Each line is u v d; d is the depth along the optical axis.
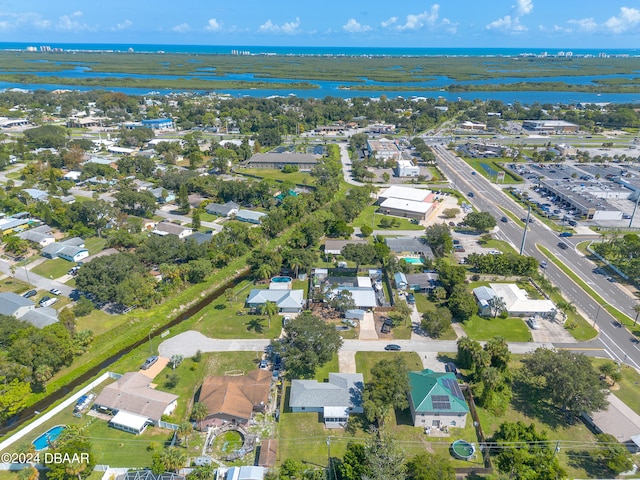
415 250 177.00
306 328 112.56
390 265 160.62
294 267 158.38
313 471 83.81
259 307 142.25
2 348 112.12
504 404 101.94
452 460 89.31
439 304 145.88
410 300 146.25
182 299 147.88
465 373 114.12
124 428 96.06
